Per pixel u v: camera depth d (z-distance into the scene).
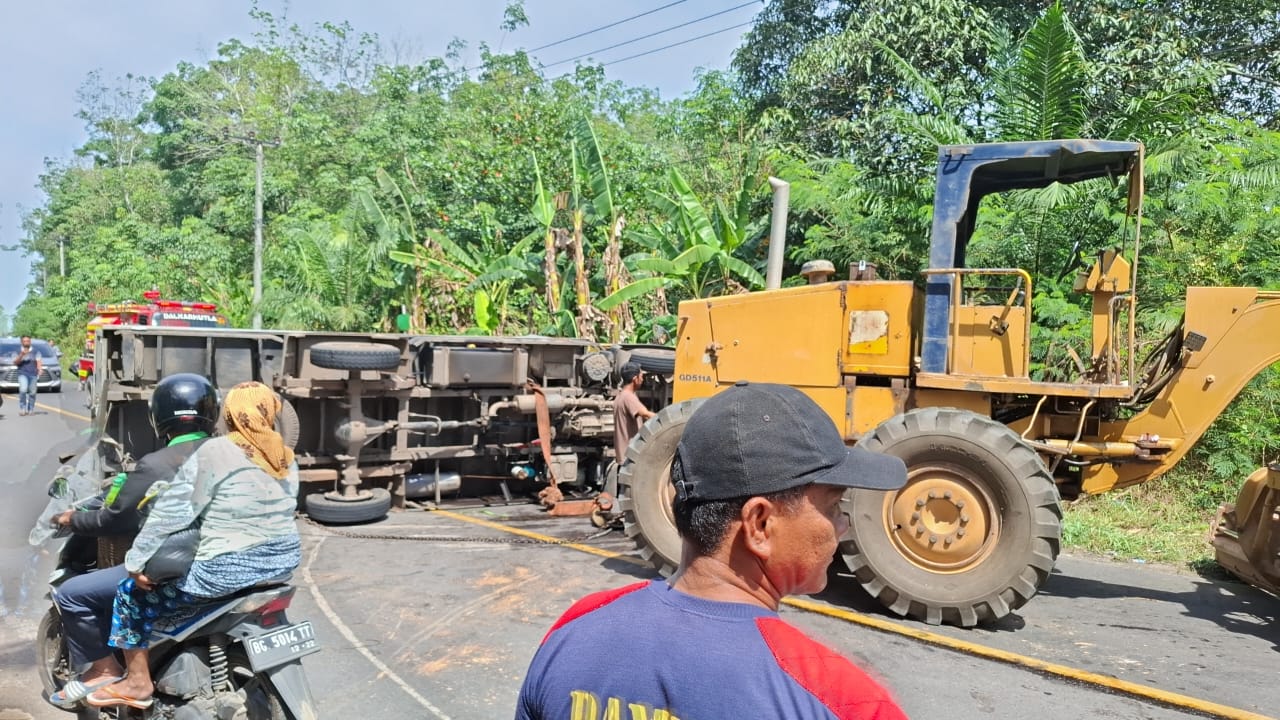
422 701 3.83
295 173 30.50
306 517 7.44
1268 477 5.37
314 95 38.78
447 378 7.75
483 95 21.12
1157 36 13.26
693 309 6.29
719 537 1.18
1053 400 5.80
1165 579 6.26
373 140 24.92
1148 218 9.71
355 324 17.41
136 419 7.18
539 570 5.90
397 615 4.95
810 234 12.54
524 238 15.71
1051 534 4.78
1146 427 5.50
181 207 39.72
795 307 5.88
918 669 4.32
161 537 2.84
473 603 5.18
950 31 14.16
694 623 1.12
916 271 11.90
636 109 27.25
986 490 4.91
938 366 5.39
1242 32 14.74
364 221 17.84
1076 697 4.04
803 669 1.07
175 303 17.41
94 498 3.55
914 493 5.04
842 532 1.27
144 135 52.38
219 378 7.18
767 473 1.14
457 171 17.80
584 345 8.64
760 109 18.42
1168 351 5.75
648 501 5.68
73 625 3.19
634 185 16.67
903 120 11.76
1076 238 10.06
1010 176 5.82
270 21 41.16
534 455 8.61
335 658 4.30
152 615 2.96
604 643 1.14
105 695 2.99
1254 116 14.71
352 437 7.19
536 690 1.19
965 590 4.88
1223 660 4.58
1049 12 9.93
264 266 25.91
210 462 2.93
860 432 5.67
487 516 7.80
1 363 21.12
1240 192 9.84
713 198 15.80
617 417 7.37
